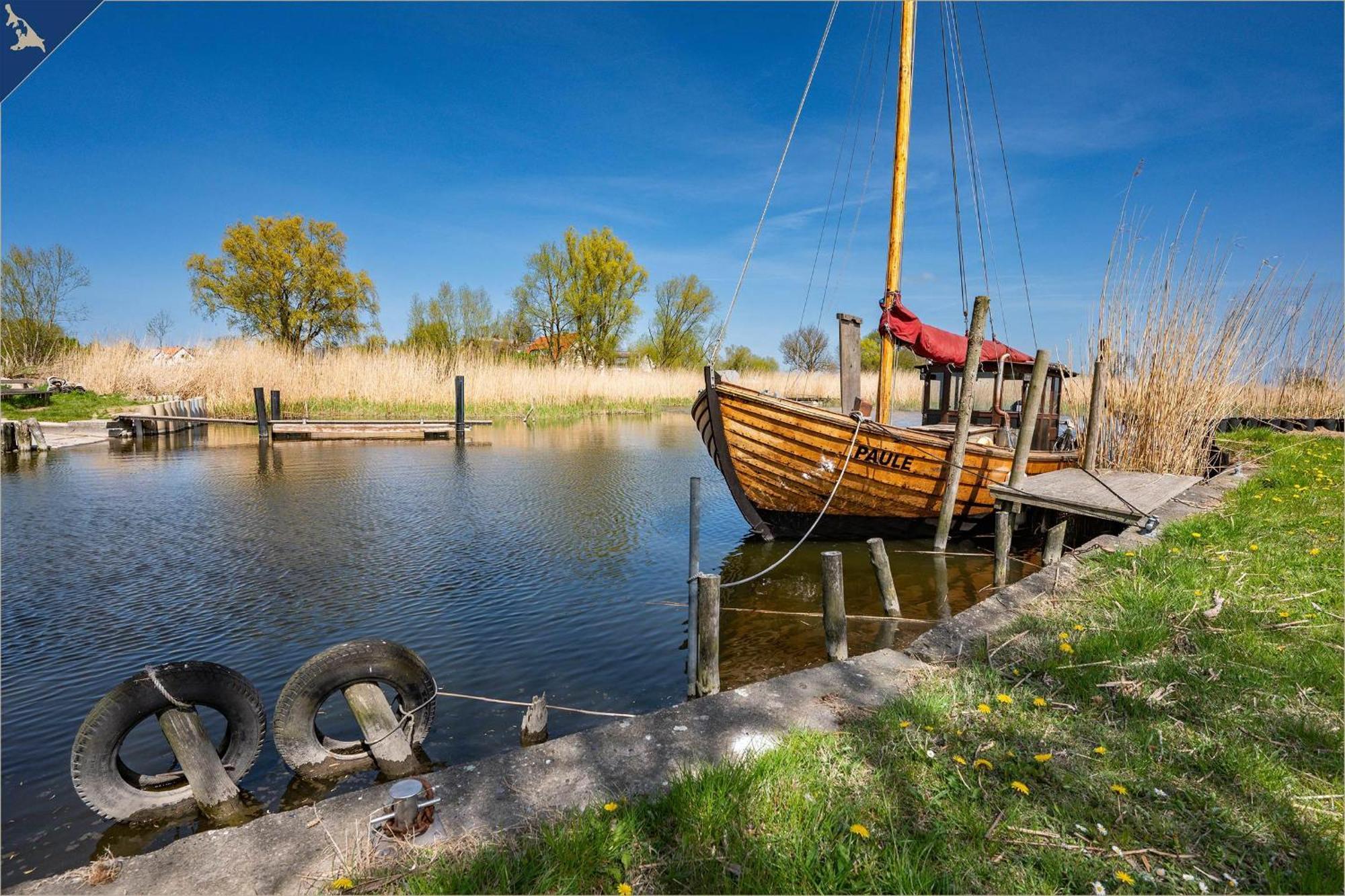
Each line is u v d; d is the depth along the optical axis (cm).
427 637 638
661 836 270
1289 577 546
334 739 435
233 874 261
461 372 3272
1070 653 428
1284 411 1825
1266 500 852
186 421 2470
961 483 1006
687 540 1040
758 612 712
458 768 325
